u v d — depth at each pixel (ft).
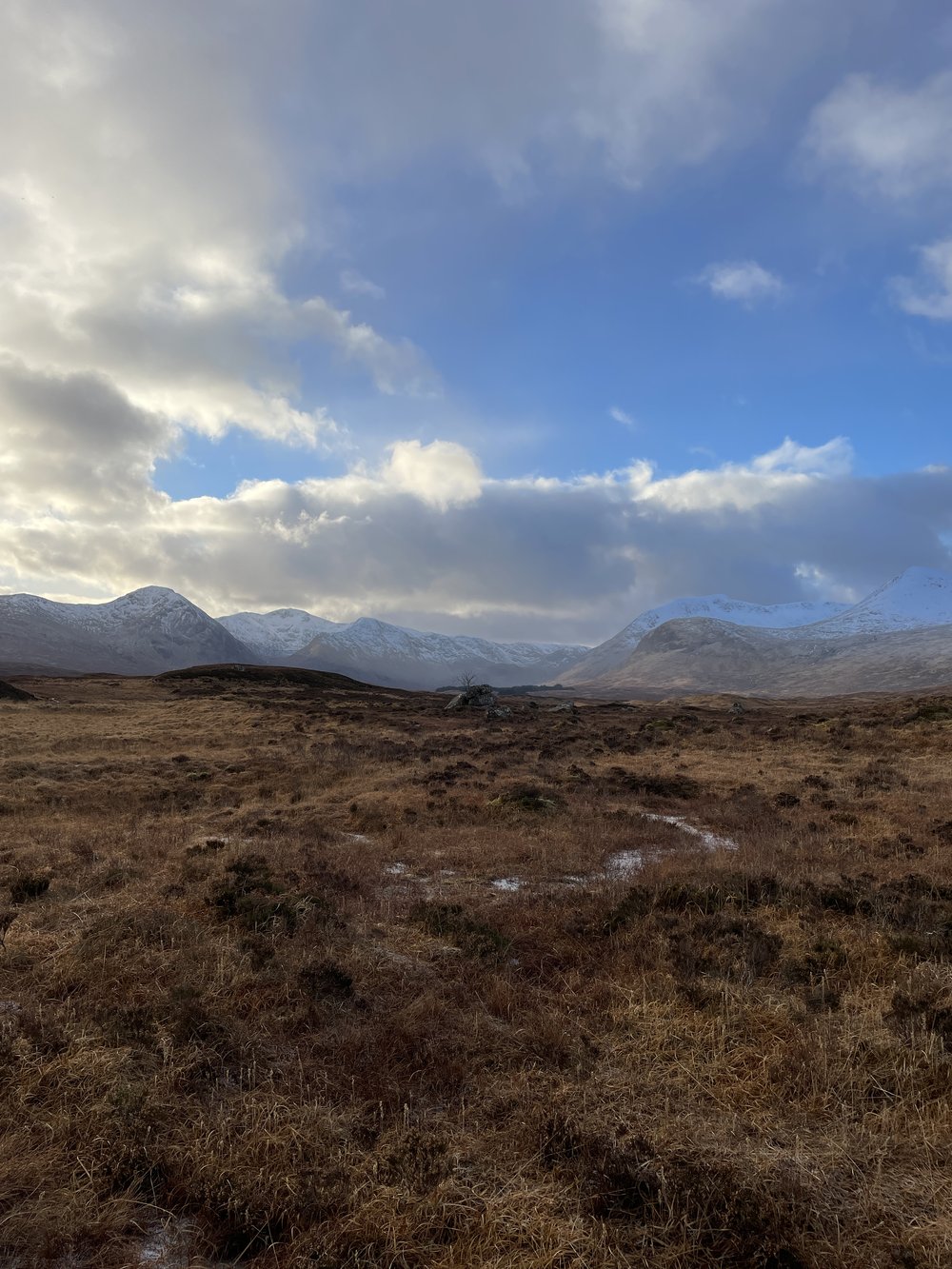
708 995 21.83
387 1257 11.94
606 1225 12.59
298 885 35.50
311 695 205.67
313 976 22.81
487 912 32.22
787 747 103.30
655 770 85.66
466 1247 12.11
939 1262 11.68
